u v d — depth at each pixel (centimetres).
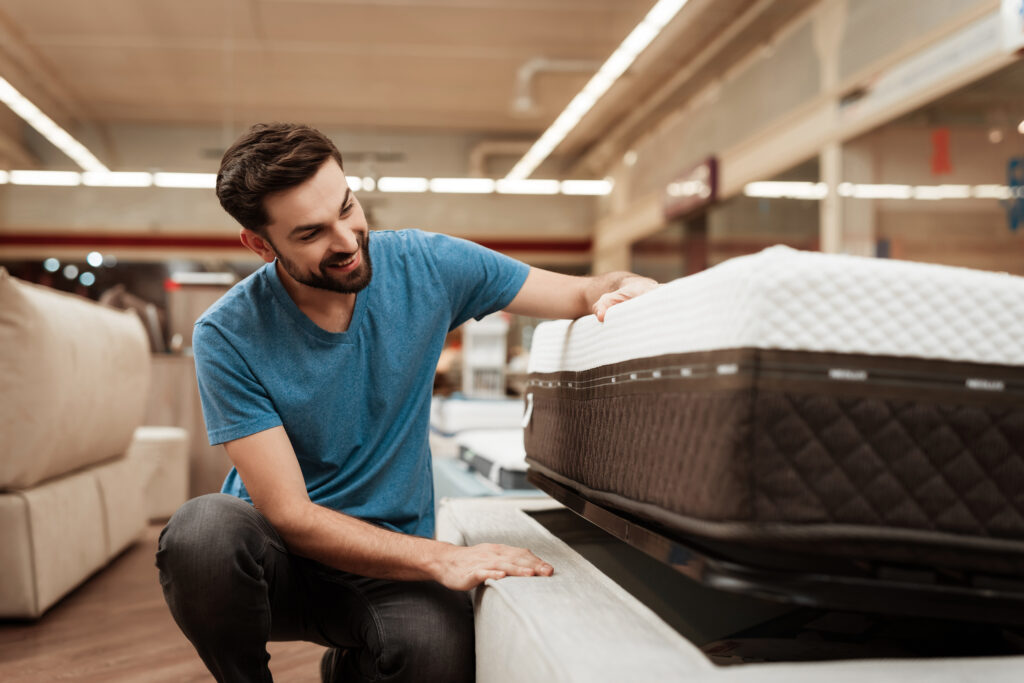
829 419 67
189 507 104
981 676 66
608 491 97
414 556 100
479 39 905
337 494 114
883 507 68
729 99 845
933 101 507
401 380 118
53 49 935
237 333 109
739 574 69
